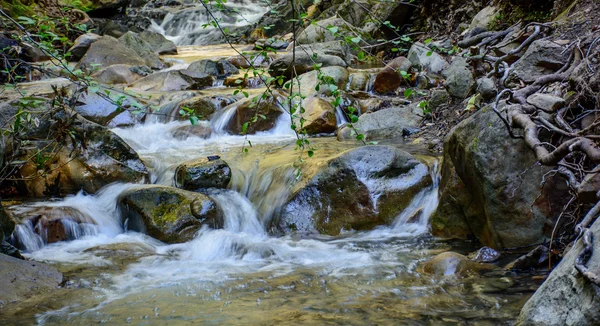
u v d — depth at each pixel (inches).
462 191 216.1
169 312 158.1
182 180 258.1
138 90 453.1
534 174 192.4
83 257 208.4
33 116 256.4
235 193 259.1
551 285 123.3
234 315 154.5
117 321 152.6
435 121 323.3
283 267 195.5
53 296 170.1
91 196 259.1
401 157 242.5
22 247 216.1
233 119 359.3
